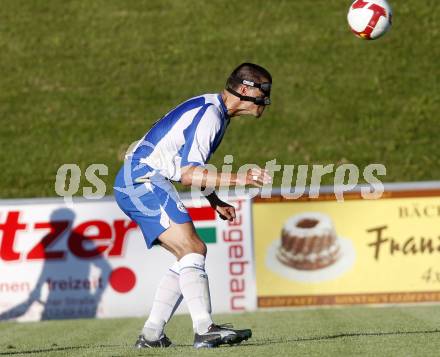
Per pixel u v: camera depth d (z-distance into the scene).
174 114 20.95
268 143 50.94
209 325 20.67
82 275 35.44
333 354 19.34
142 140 21.36
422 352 19.53
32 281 35.47
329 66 56.38
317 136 51.50
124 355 20.14
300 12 60.62
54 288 35.41
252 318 31.97
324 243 35.44
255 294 35.31
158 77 56.62
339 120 52.59
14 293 35.44
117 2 63.06
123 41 59.59
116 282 35.44
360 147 50.62
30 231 35.59
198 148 20.56
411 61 56.28
